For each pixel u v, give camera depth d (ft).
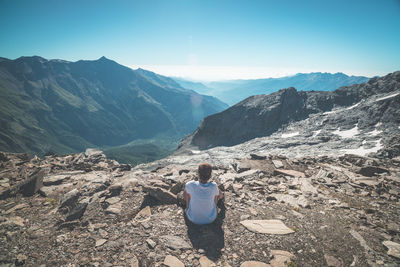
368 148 167.12
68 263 13.20
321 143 211.00
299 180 30.53
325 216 20.25
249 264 13.51
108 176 29.99
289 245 15.48
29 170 30.55
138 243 15.37
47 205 21.07
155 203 21.90
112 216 19.31
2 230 16.25
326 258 14.16
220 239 16.07
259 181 30.37
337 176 32.60
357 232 17.29
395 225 17.97
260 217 19.53
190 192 17.81
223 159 198.80
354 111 265.34
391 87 277.64
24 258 13.42
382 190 26.73
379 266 13.26
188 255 14.25
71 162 36.63
